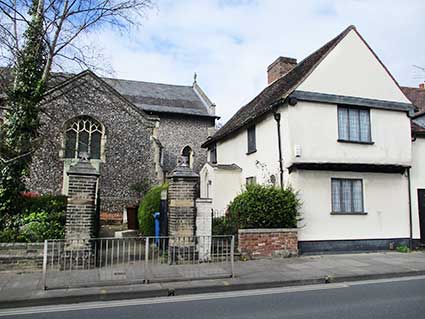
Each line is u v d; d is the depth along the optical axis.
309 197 12.87
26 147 11.49
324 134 13.38
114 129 22.69
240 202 12.01
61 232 10.29
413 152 15.02
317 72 13.64
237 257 10.95
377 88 14.47
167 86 34.94
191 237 10.02
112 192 21.94
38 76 12.14
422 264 10.52
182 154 30.36
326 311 6.02
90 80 22.16
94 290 7.31
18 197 11.36
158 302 6.83
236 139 18.08
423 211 14.69
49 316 5.95
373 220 13.68
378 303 6.53
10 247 9.03
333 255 12.36
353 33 14.58
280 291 7.71
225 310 6.18
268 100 16.31
